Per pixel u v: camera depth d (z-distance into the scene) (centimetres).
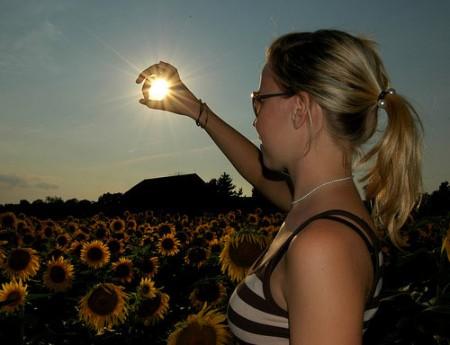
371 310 142
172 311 616
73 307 617
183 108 286
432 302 268
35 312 589
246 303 149
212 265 793
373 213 160
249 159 272
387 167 152
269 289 142
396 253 300
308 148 153
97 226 1432
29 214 2842
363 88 149
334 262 120
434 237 637
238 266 405
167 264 887
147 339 518
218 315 282
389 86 166
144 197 4272
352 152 158
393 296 271
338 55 149
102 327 504
